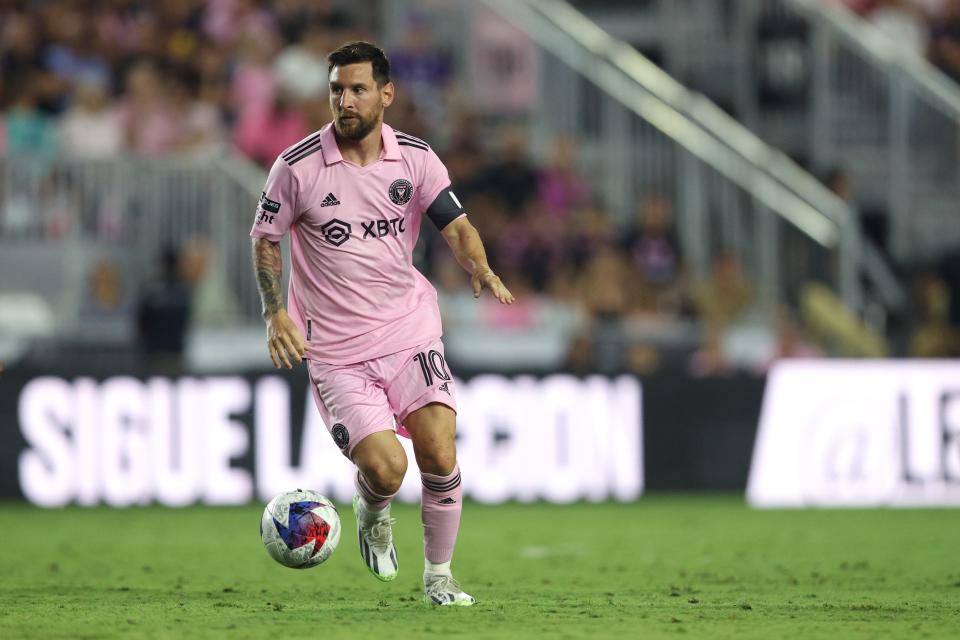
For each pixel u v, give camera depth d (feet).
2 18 220.43
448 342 194.18
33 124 204.03
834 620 71.77
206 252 195.21
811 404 172.24
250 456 164.04
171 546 123.75
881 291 220.02
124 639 63.36
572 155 221.87
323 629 66.59
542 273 207.62
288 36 230.89
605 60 225.56
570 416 169.78
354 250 73.26
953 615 74.33
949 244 234.38
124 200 196.85
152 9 228.43
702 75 246.88
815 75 243.60
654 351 193.26
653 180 220.64
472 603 77.20
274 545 75.61
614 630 66.74
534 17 228.84
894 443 170.30
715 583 94.99
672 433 172.55
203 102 217.97
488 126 229.04
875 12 263.70
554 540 128.98
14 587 92.07
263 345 191.62
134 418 163.12
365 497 75.20
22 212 195.21
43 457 162.91
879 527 143.13
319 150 73.10
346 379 73.51
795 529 140.67
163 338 180.04
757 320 208.95
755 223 216.33
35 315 191.01
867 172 241.76
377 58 72.49
